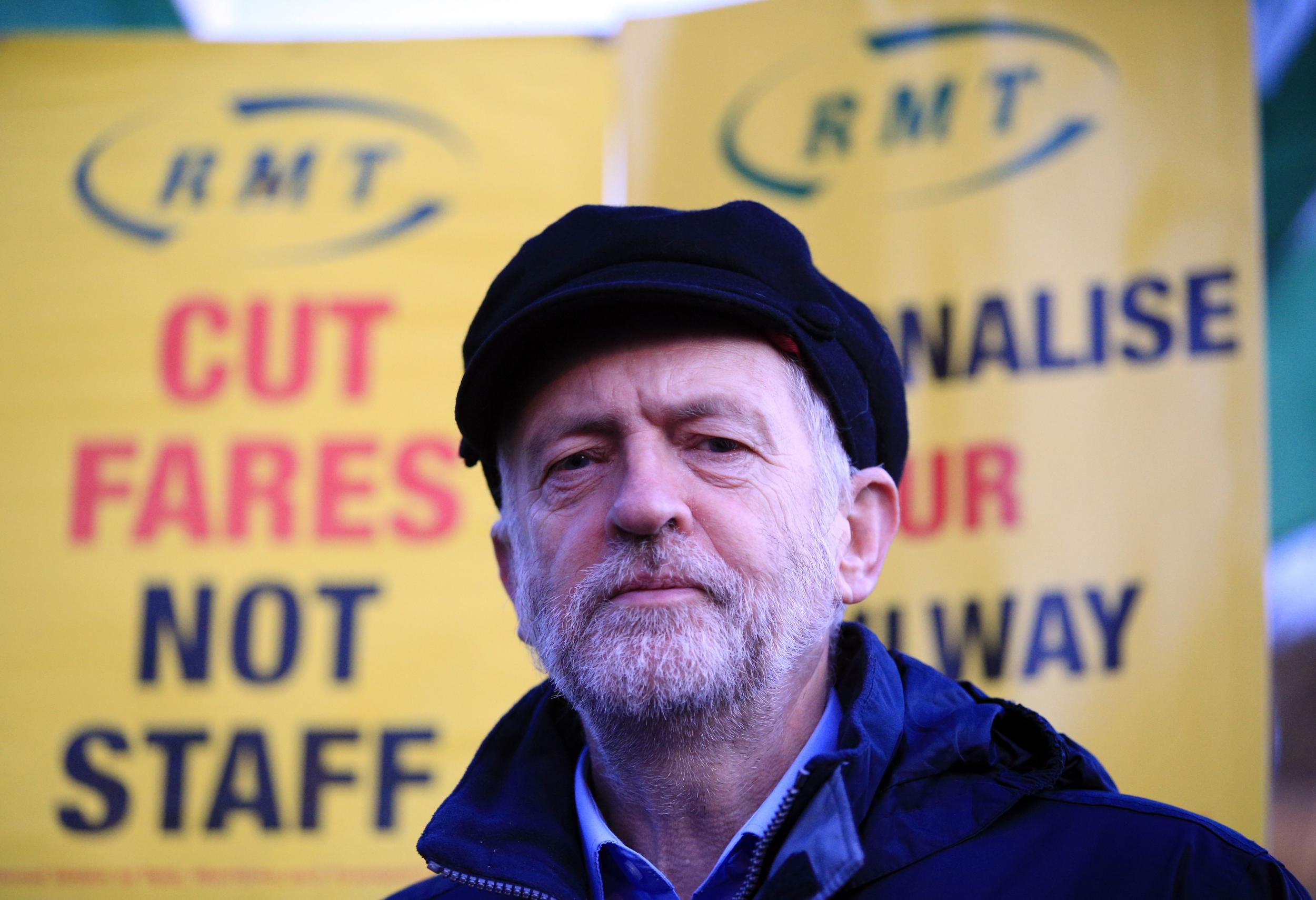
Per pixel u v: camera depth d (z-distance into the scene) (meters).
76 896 2.87
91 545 3.09
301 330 3.21
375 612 3.03
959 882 1.35
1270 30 3.98
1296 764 4.06
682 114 3.27
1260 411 2.86
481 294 3.21
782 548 1.50
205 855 2.89
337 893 2.87
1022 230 3.06
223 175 3.32
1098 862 1.35
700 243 1.54
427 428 3.14
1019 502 2.91
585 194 3.25
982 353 3.01
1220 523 2.82
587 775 1.63
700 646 1.43
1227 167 3.00
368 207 3.28
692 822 1.54
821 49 3.25
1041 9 3.18
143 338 3.22
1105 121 3.08
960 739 1.45
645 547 1.46
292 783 2.93
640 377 1.52
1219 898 1.30
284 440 3.15
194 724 2.97
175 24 4.37
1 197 3.31
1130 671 2.77
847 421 1.62
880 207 3.14
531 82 3.32
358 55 3.37
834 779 1.35
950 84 3.17
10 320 3.24
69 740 2.97
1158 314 2.95
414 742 2.95
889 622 2.90
